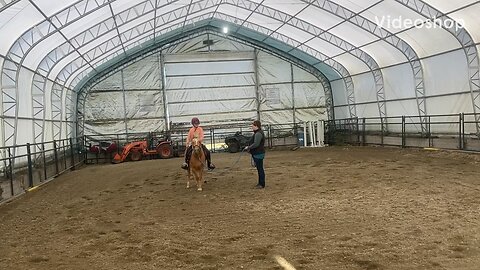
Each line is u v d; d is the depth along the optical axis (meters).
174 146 22.69
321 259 5.07
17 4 10.02
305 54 24.27
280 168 14.18
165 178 13.12
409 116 19.36
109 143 22.56
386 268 4.67
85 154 22.48
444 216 6.73
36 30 12.23
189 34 23.92
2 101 11.52
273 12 19.38
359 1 15.45
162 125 23.89
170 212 8.15
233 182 11.47
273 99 25.48
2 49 11.27
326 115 26.17
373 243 5.57
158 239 6.26
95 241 6.31
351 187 9.77
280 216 7.39
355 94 24.00
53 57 15.45
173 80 24.17
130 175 14.52
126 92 23.41
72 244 6.20
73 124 21.89
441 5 13.55
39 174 13.73
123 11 15.36
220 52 24.73
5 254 5.83
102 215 8.18
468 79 15.37
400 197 8.35
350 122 24.55
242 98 25.12
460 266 4.62
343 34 19.69
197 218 7.55
